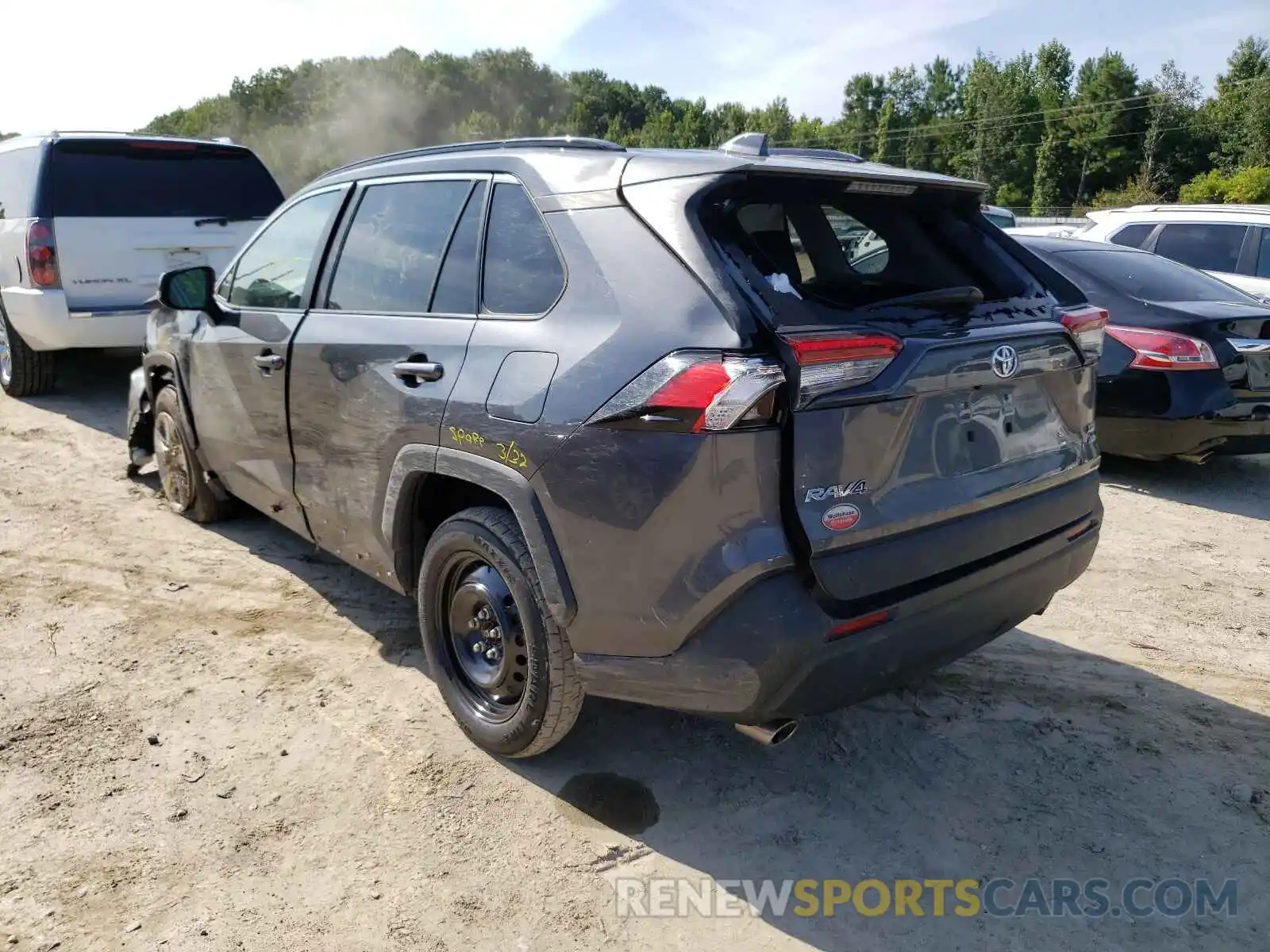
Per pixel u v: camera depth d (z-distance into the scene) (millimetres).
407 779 3082
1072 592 4770
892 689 2787
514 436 2732
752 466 2354
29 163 7371
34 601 4309
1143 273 6812
